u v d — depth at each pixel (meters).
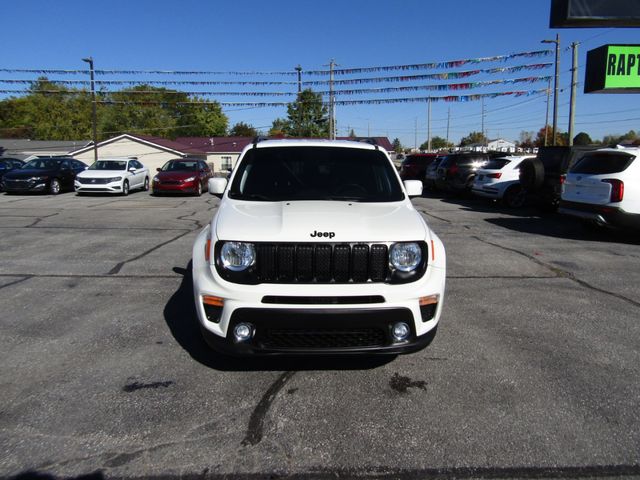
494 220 12.38
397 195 4.39
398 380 3.58
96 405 3.18
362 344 3.31
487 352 4.09
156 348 4.08
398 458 2.69
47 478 2.49
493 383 3.54
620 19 13.52
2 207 14.43
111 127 72.50
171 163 21.38
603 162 9.21
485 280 6.43
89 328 4.51
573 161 12.65
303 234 3.30
